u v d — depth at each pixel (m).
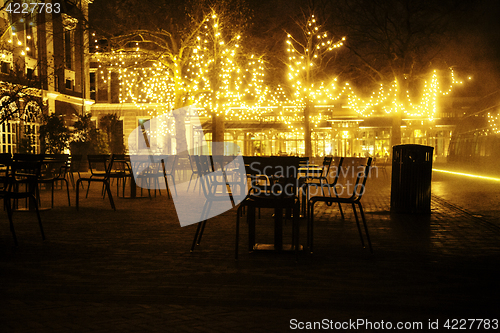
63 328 2.77
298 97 22.64
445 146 32.88
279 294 3.41
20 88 16.03
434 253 4.83
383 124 32.59
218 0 16.67
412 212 8.03
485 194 11.66
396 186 8.21
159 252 4.86
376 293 3.44
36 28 22.38
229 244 5.30
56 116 18.84
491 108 22.95
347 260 4.51
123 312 3.04
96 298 3.32
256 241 5.49
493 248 5.08
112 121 26.78
